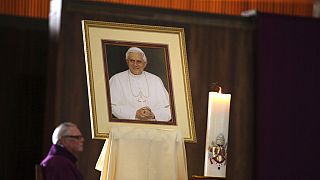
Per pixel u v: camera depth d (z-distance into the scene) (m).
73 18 16.56
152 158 15.55
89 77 15.82
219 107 15.84
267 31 18.44
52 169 14.16
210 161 15.76
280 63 18.52
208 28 17.91
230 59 18.14
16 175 18.16
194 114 17.62
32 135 18.30
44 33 18.47
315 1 21.69
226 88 18.06
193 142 16.12
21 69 18.27
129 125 15.78
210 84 17.88
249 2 21.64
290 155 18.47
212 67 17.92
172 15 17.42
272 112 18.38
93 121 15.60
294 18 18.69
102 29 16.16
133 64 16.14
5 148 18.11
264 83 18.34
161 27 16.53
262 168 18.20
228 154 18.05
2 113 18.09
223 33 18.09
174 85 16.31
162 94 16.19
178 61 16.47
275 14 18.56
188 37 17.66
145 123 15.88
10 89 18.17
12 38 18.22
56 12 16.80
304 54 18.72
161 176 15.53
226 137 15.87
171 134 15.77
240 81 18.23
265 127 18.30
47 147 16.53
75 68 16.52
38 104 18.36
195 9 21.20
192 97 17.66
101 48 16.03
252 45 18.42
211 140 15.80
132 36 16.31
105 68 15.96
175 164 15.67
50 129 16.50
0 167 18.05
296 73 18.64
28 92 18.31
